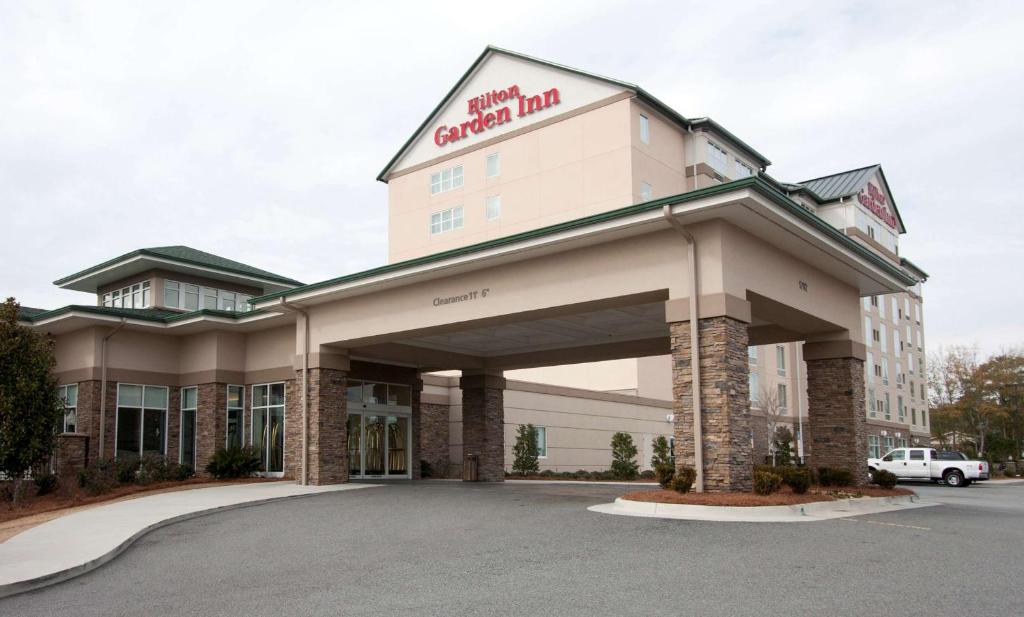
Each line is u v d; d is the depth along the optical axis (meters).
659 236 17.33
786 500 15.31
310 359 25.45
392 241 47.03
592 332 25.88
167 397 29.88
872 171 53.53
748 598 8.37
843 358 22.17
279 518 16.55
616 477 33.38
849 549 11.20
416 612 8.22
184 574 11.03
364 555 11.80
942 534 13.05
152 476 25.28
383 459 30.59
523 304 19.67
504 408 34.22
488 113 43.72
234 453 27.23
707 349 16.38
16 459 20.02
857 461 21.61
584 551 11.24
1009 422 61.53
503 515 15.68
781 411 49.12
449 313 21.41
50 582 10.62
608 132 38.56
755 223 16.84
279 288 37.75
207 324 28.28
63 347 29.31
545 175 40.69
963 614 7.67
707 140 41.25
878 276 21.66
